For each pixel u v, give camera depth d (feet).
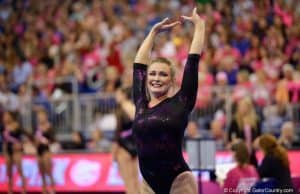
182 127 25.55
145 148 25.66
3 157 63.57
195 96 26.03
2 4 101.96
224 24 80.64
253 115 50.39
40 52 89.66
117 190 58.90
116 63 77.97
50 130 59.77
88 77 77.00
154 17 86.63
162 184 25.61
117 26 86.63
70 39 88.02
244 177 39.91
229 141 50.88
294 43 74.90
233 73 71.10
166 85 26.16
